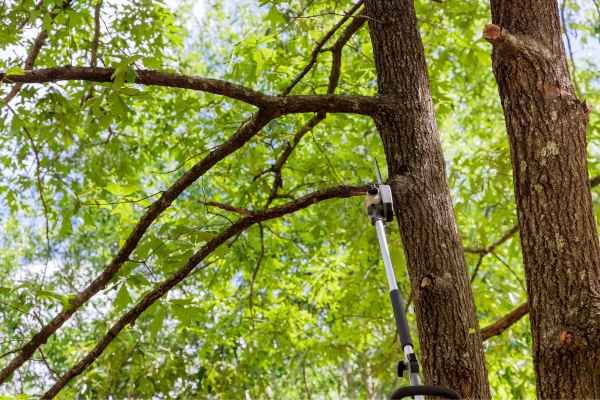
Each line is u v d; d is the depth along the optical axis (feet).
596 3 16.84
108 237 40.75
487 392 11.23
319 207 22.22
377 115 12.76
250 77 20.89
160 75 12.13
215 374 31.48
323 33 21.27
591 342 9.21
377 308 23.86
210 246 12.99
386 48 13.10
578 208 9.86
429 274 11.56
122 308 12.54
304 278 29.04
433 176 12.21
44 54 20.59
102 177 22.03
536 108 10.33
